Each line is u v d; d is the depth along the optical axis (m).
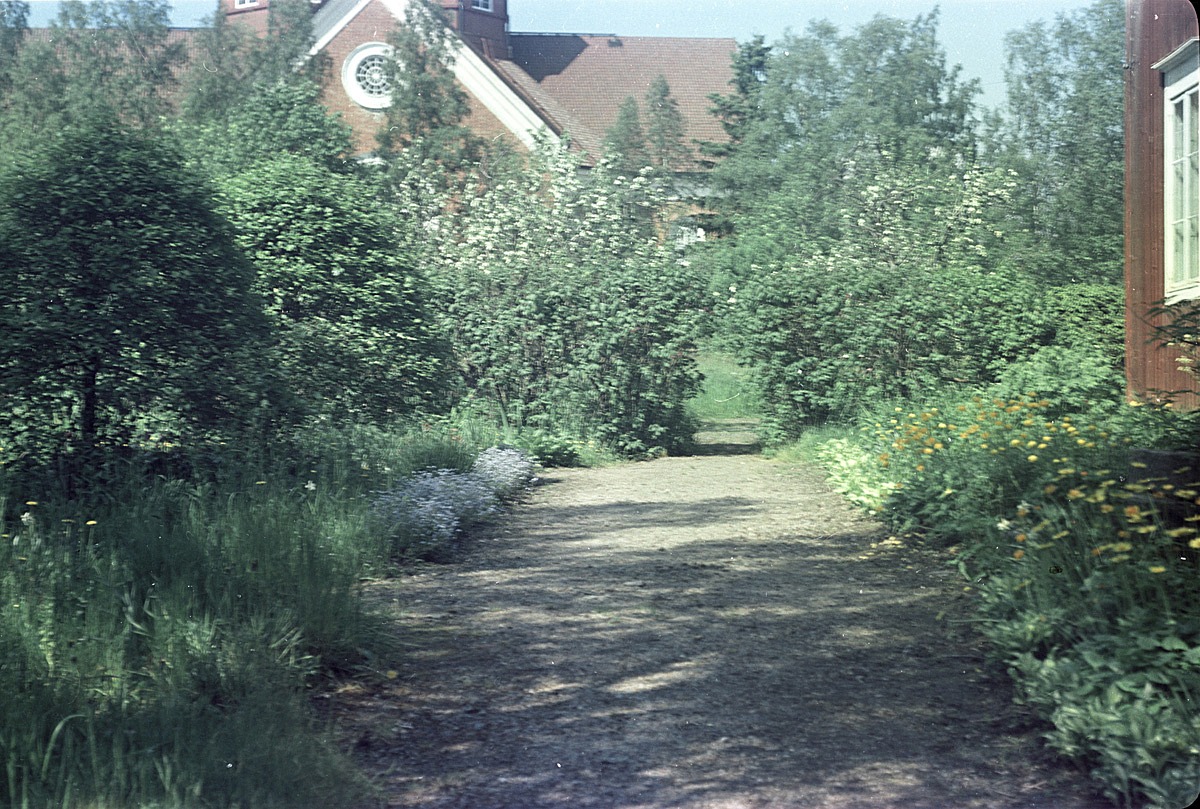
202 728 4.02
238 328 9.86
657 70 50.75
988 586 5.89
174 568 5.68
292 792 3.73
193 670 4.61
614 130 41.78
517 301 16.25
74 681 4.32
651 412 16.17
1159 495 5.74
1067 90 32.66
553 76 50.06
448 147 31.66
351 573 6.20
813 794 3.83
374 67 38.41
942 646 5.49
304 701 4.62
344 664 5.22
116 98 32.38
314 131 17.70
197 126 18.59
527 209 21.58
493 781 3.99
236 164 16.48
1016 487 7.74
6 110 31.34
